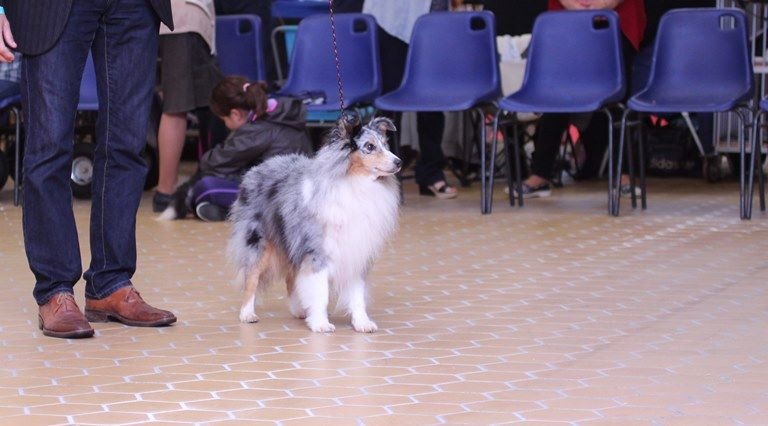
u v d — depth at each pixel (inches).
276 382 216.8
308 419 193.5
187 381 217.5
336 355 237.3
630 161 452.8
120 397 206.8
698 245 365.4
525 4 557.9
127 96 257.4
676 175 549.0
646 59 510.6
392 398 205.9
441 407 200.2
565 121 476.7
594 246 365.4
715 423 190.7
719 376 219.1
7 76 451.5
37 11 245.4
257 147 417.7
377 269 329.7
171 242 378.3
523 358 233.6
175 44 434.9
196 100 439.5
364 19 474.0
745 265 332.2
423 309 280.1
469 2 566.6
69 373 223.5
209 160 424.8
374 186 253.0
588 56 450.3
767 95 500.4
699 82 441.7
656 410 197.8
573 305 282.7
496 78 455.5
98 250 266.4
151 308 265.3
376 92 465.1
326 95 477.1
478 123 524.1
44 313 255.8
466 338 250.8
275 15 594.2
